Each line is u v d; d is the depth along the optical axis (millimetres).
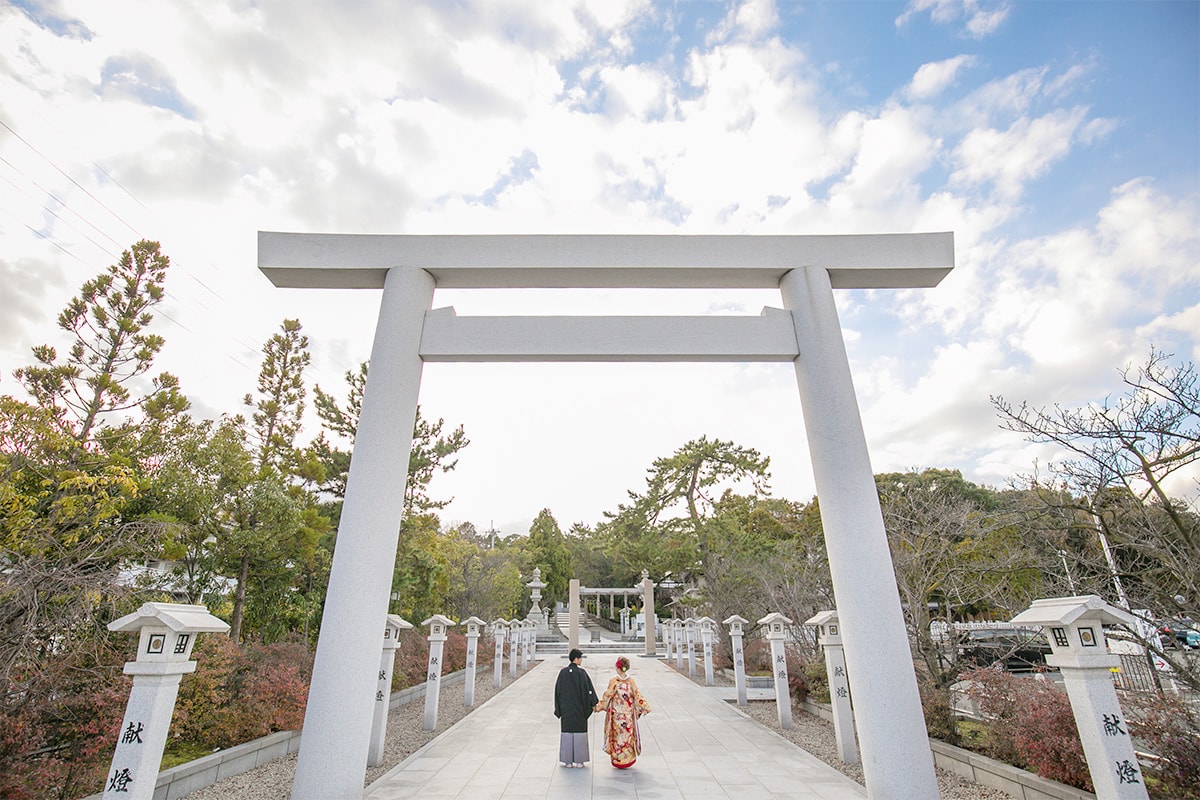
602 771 7246
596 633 37750
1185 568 5508
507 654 23406
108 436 10633
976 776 6430
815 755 8016
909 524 9359
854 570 6344
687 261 7582
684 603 23031
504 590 24359
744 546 18953
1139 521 6035
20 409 7887
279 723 8117
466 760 7793
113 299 12141
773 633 10094
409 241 7598
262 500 10289
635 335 7383
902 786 5594
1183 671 5352
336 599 6086
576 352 7285
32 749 5164
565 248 7578
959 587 8445
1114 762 4266
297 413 16594
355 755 5738
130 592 6227
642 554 27453
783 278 7812
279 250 7477
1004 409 6500
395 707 12211
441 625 10180
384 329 7176
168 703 4434
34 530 6387
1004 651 8320
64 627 5613
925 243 7676
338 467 14062
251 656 9180
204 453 10383
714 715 11047
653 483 28000
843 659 7914
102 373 11281
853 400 6973
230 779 6828
